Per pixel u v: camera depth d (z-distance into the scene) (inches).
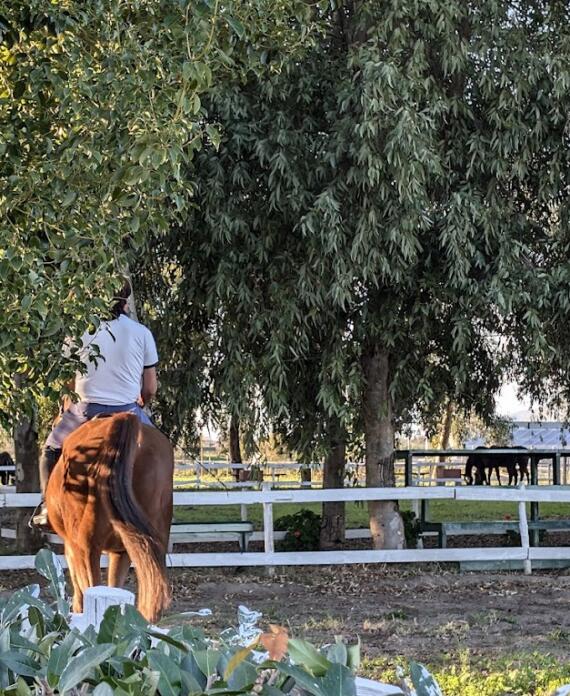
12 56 270.5
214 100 524.1
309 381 611.2
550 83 554.6
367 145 506.6
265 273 571.5
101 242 266.7
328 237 510.9
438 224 550.6
